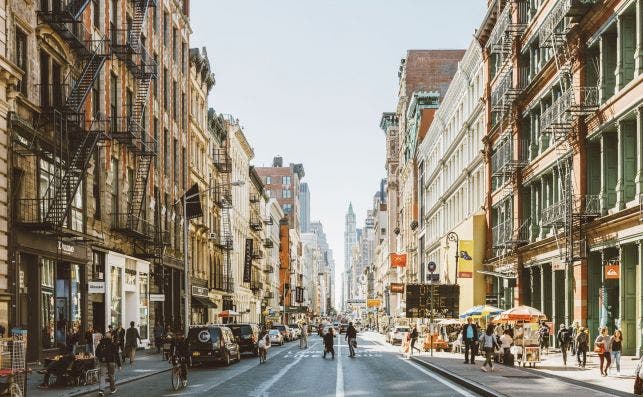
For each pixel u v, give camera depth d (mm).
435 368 31547
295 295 169000
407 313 52438
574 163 36531
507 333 35000
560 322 41281
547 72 41000
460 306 62469
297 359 42000
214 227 73000
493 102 55219
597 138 34625
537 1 44875
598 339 26031
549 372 27672
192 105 63469
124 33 43312
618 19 31562
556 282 41469
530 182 46281
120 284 42000
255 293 102875
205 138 68125
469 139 65125
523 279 48531
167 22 54625
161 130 51781
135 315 44938
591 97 34656
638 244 30031
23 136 28891
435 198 87688
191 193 49188
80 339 35500
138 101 45250
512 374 26891
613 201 33281
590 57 35375
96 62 35719
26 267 29859
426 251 93875
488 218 57062
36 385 24297
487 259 57031
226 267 77438
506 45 49062
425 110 100062
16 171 28484
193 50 63688
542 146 43188
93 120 35062
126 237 43219
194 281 61500
